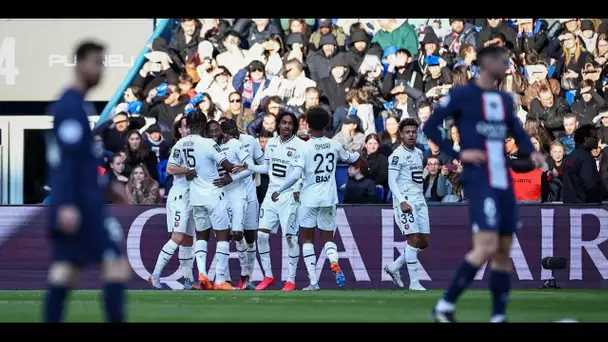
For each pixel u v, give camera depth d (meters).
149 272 41.44
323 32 52.38
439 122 20.09
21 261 41.41
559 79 51.91
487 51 19.81
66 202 15.00
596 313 23.89
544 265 40.34
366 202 44.78
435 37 51.56
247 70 51.56
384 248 41.31
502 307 20.33
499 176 19.53
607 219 41.88
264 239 40.06
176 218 39.50
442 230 41.47
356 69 51.16
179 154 39.03
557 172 47.06
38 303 28.55
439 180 46.56
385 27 53.34
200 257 39.34
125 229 41.41
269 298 31.05
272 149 40.03
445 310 19.34
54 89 55.34
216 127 40.06
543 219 41.66
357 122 48.16
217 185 38.88
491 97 19.81
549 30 52.91
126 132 49.06
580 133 44.16
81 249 15.64
